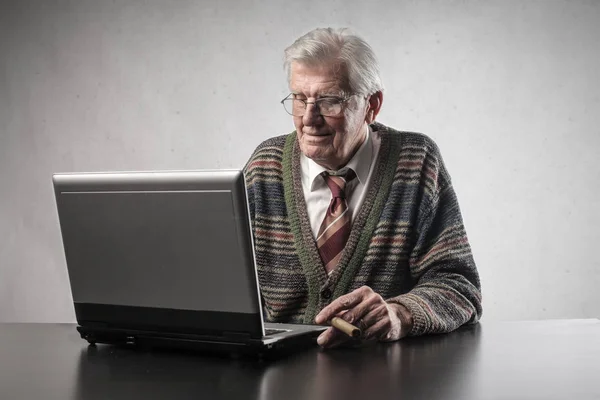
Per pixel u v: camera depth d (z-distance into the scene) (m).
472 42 3.81
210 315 1.50
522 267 3.82
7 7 4.17
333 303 1.63
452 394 1.20
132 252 1.55
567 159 3.78
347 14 3.90
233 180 1.41
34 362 1.50
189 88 4.03
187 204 1.46
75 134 4.13
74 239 1.61
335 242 2.16
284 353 1.55
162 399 1.19
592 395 1.20
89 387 1.28
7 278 4.21
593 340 1.70
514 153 3.81
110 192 1.54
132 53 4.07
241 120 4.00
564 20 3.76
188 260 1.49
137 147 4.08
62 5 4.12
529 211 3.81
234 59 3.99
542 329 1.86
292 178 2.22
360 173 2.19
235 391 1.23
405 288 2.20
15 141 4.19
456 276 2.06
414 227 2.18
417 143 2.25
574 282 3.79
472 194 3.83
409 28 3.85
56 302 4.19
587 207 3.77
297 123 2.06
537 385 1.26
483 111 3.82
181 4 4.02
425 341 1.71
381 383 1.28
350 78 2.01
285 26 3.95
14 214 4.20
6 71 4.18
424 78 3.85
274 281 2.20
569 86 3.77
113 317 1.62
